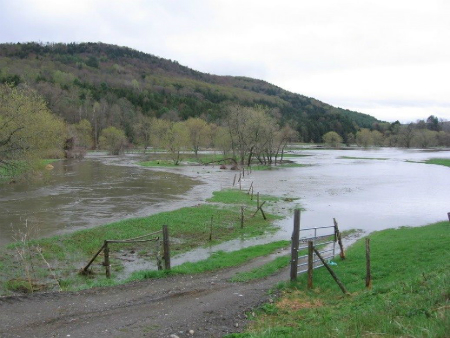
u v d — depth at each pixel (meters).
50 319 11.05
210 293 14.02
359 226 30.53
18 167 43.31
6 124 41.09
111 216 31.55
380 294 12.45
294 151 150.25
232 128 90.94
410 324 8.23
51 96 136.88
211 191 46.66
